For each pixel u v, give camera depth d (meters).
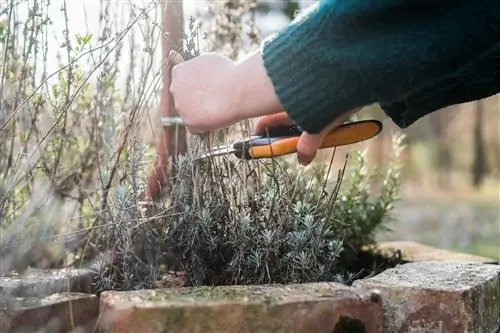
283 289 1.28
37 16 1.64
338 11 1.03
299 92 1.06
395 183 2.19
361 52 1.03
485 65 1.23
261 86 1.10
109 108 1.76
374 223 2.11
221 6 1.92
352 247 1.94
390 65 1.02
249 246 1.50
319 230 1.49
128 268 1.52
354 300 1.22
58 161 1.64
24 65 1.62
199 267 1.54
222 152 1.40
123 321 1.17
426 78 1.04
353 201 1.99
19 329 1.24
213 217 1.54
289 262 1.48
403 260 1.99
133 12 1.64
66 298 1.32
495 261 2.00
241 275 1.51
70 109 1.80
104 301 1.23
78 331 1.31
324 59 1.04
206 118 1.17
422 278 1.42
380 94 1.04
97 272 1.49
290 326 1.18
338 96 1.05
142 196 1.65
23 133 1.70
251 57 1.13
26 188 1.72
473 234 5.22
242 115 1.14
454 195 10.89
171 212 1.55
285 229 1.52
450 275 1.45
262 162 1.62
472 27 1.02
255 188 1.56
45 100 1.66
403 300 1.33
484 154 13.16
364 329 1.23
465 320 1.29
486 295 1.39
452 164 14.05
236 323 1.17
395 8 1.02
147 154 1.65
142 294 1.25
